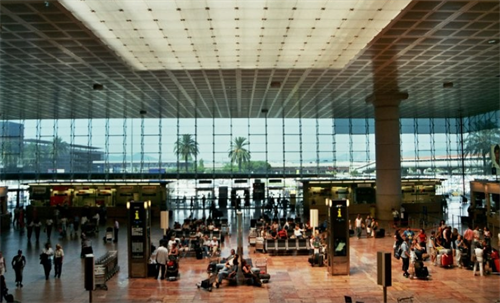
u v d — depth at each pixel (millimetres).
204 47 17719
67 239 25516
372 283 14547
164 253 15367
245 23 14688
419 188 39188
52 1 12867
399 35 17000
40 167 45531
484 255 15656
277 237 21000
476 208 30906
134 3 12781
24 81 25812
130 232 15719
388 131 32219
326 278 15258
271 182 46969
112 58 20281
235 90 30219
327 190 38250
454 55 20375
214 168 47031
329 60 20250
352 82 27391
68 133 45906
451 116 48750
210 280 14102
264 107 39688
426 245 20406
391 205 32094
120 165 46375
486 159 46594
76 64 21469
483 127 46875
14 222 33969
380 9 13336
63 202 37312
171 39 16562
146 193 37531
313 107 39781
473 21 15273
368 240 23625
